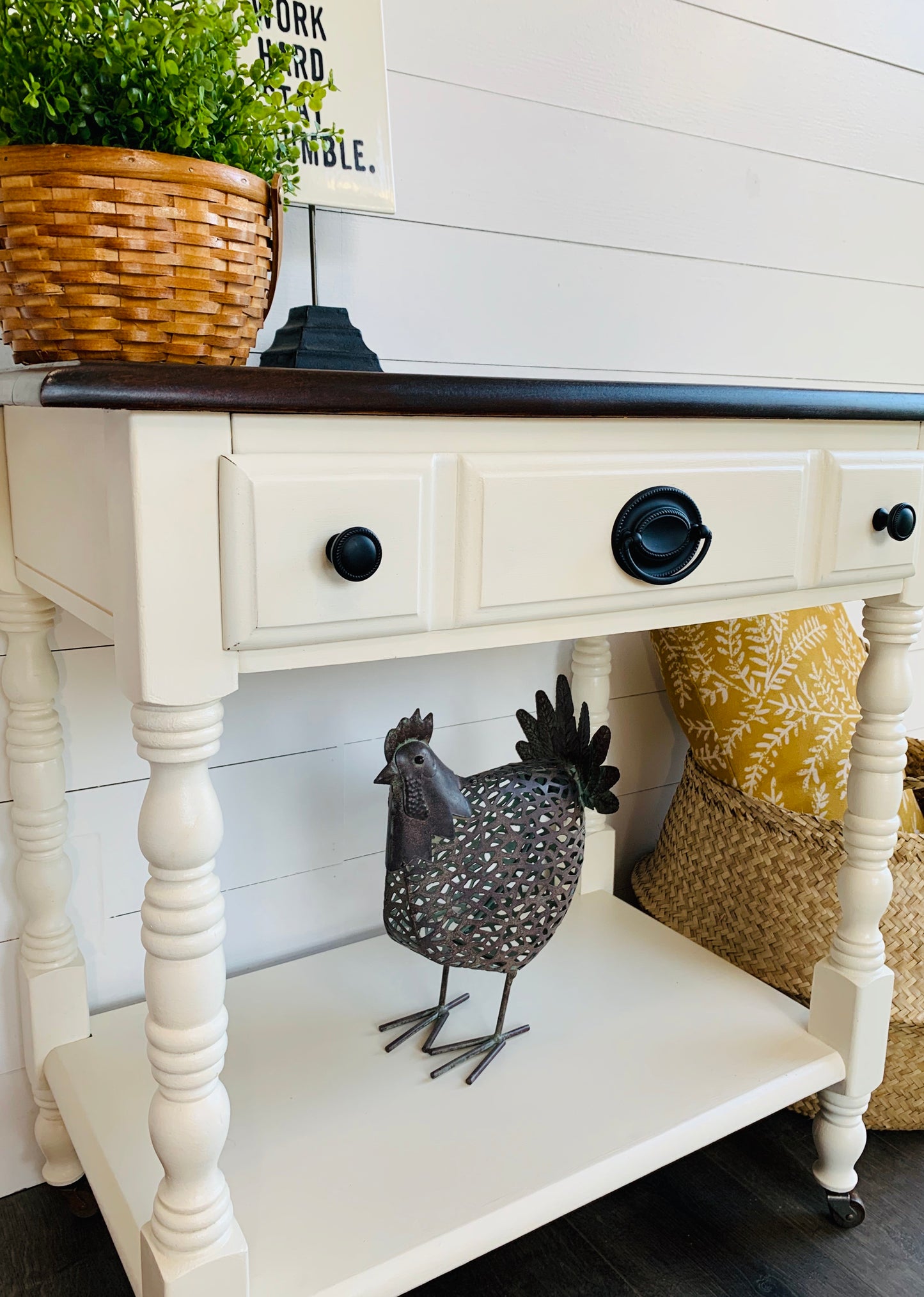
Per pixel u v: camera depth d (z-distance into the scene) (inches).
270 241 29.1
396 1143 33.0
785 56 52.7
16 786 36.7
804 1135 46.0
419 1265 28.3
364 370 34.4
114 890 41.8
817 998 39.6
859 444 33.9
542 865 36.1
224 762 43.1
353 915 47.9
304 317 33.7
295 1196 30.5
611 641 54.1
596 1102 35.3
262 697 43.4
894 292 60.7
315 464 23.1
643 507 28.3
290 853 45.6
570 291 48.3
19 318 25.7
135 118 24.3
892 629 36.9
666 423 29.1
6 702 37.9
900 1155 44.9
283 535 22.8
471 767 50.3
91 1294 35.9
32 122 24.3
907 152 58.8
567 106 46.3
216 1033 24.9
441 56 42.4
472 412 24.5
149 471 21.1
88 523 24.8
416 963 45.1
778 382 57.2
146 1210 29.6
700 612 31.5
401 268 43.3
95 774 40.6
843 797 46.6
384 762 47.4
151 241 24.1
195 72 25.0
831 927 43.0
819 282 57.2
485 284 45.7
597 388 26.5
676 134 49.9
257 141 27.7
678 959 45.4
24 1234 38.9
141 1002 43.1
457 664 48.7
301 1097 35.3
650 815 58.4
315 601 23.5
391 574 24.6
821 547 33.4
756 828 45.4
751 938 46.3
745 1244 39.4
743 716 46.5
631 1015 40.8
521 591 26.9
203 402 20.8
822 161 55.5
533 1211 30.5
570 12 45.4
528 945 36.7
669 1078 36.7
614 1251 38.9
